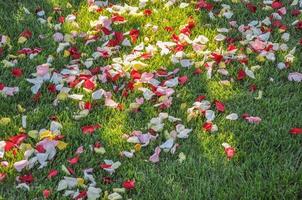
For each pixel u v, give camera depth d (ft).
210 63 11.16
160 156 9.68
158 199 9.04
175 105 10.50
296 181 9.25
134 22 12.38
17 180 9.25
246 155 9.66
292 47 11.72
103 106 10.45
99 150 9.65
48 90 10.74
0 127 10.06
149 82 10.81
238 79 11.00
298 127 10.13
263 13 12.62
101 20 12.20
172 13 12.62
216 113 10.36
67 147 9.77
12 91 10.62
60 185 9.11
